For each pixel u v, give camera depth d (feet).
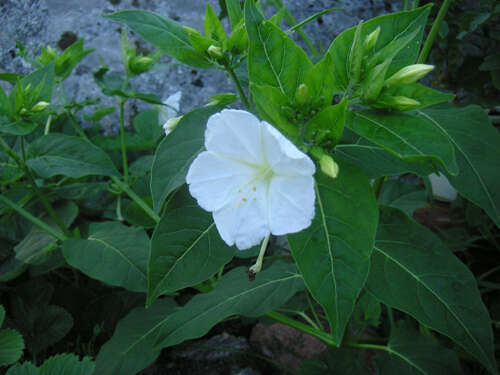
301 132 0.41
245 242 0.39
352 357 0.59
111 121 1.05
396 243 0.53
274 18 0.51
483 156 0.48
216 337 0.75
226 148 0.39
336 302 0.39
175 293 0.69
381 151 0.47
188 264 0.46
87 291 0.75
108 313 0.73
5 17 1.06
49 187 0.77
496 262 0.83
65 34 1.06
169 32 0.50
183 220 0.47
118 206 0.81
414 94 0.41
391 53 0.41
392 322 0.68
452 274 0.50
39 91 0.60
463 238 0.84
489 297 0.77
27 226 0.77
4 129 0.58
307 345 0.72
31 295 0.72
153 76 1.06
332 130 0.40
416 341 0.58
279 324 0.75
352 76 0.42
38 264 0.70
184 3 1.08
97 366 0.58
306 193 0.37
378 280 0.51
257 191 0.40
